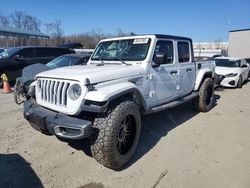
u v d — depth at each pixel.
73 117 3.48
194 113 6.62
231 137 4.95
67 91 3.51
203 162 3.91
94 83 3.52
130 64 4.58
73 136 3.32
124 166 3.76
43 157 3.99
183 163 3.87
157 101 4.82
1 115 6.16
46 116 3.61
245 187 3.26
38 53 11.60
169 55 5.18
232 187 3.26
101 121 3.43
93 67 4.27
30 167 3.69
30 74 6.32
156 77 4.67
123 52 4.87
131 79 4.10
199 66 6.46
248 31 24.72
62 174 3.53
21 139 4.66
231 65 11.94
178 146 4.49
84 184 3.30
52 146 4.38
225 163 3.88
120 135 3.62
